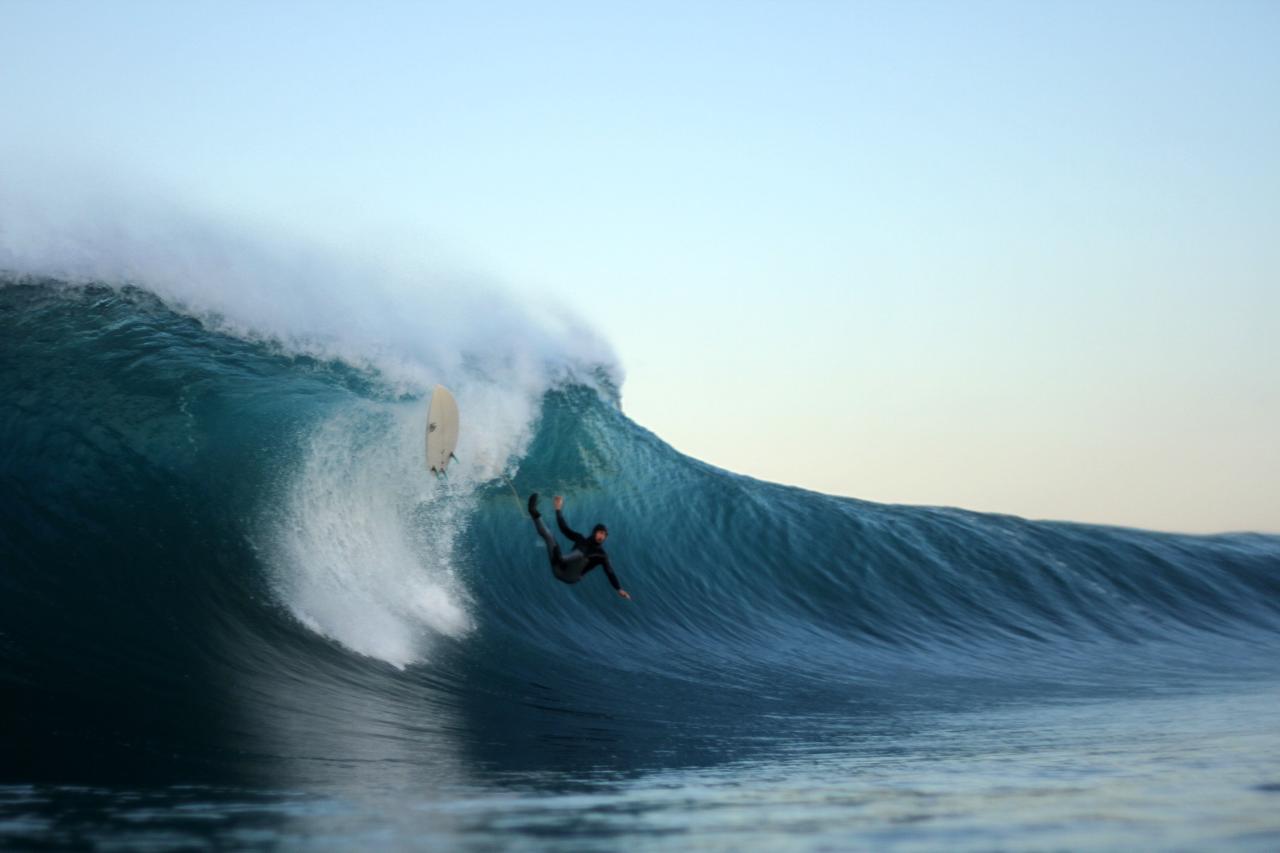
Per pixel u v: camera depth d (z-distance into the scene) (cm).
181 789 2470
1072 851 1920
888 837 2058
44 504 4522
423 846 1973
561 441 7662
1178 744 3519
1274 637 7969
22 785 2414
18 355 5678
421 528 5822
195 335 6362
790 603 7212
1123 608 8212
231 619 4184
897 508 8881
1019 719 4434
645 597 6644
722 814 2320
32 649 3469
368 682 4116
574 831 2127
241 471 5169
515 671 4866
